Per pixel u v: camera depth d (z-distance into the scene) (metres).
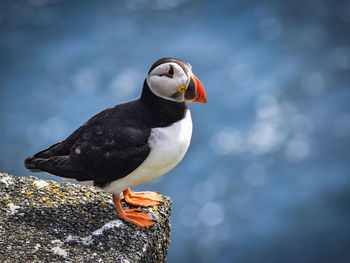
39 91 21.64
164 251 5.32
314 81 20.58
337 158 16.86
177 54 23.36
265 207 15.27
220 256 13.98
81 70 22.84
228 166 16.97
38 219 4.89
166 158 4.81
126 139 4.69
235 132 18.28
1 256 4.36
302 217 14.73
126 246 4.70
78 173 4.81
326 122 18.48
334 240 13.84
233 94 20.20
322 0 25.75
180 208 15.55
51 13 26.69
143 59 23.38
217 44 23.70
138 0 27.53
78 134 4.95
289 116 18.94
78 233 4.79
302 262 13.49
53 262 4.38
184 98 4.84
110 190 4.95
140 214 5.09
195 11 26.47
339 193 15.44
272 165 16.88
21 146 18.77
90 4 27.33
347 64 21.59
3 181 5.35
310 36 23.64
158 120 4.80
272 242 14.04
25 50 24.16
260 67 21.81
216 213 15.27
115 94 21.39
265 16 25.19
